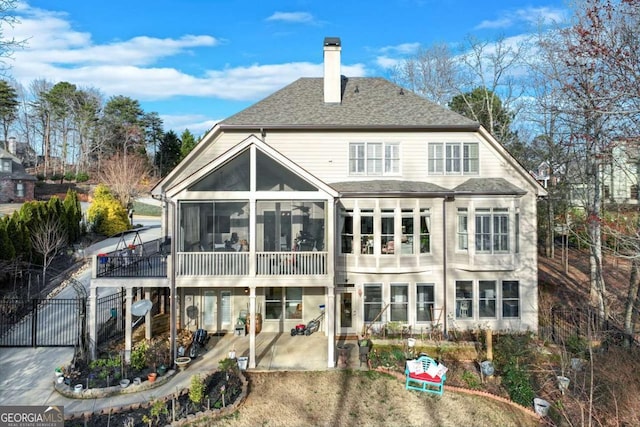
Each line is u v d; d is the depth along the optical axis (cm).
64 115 7006
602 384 1316
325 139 1936
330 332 1546
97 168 6700
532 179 1902
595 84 1617
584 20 2047
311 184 1545
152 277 1555
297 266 1552
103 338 1703
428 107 2048
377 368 1522
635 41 1549
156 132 8138
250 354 1523
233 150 1516
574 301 2227
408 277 1864
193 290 1900
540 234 3588
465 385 1419
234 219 1627
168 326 1902
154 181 6569
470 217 1834
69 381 1349
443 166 1950
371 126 1903
